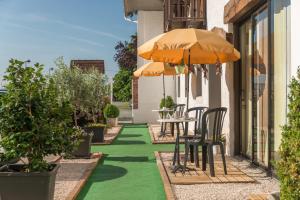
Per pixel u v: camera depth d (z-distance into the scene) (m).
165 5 14.52
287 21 5.96
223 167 7.35
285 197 3.94
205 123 6.98
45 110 4.88
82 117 11.70
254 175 6.95
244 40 8.48
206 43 6.75
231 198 5.56
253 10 7.60
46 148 4.84
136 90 20.02
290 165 3.82
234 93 8.78
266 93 7.08
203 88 11.95
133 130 16.45
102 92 11.18
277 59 6.41
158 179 7.07
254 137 7.78
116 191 6.29
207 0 11.35
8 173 4.62
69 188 6.29
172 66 12.48
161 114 14.38
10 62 4.87
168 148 11.04
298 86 3.91
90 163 8.39
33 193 4.65
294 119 3.88
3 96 4.79
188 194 5.81
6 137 4.75
